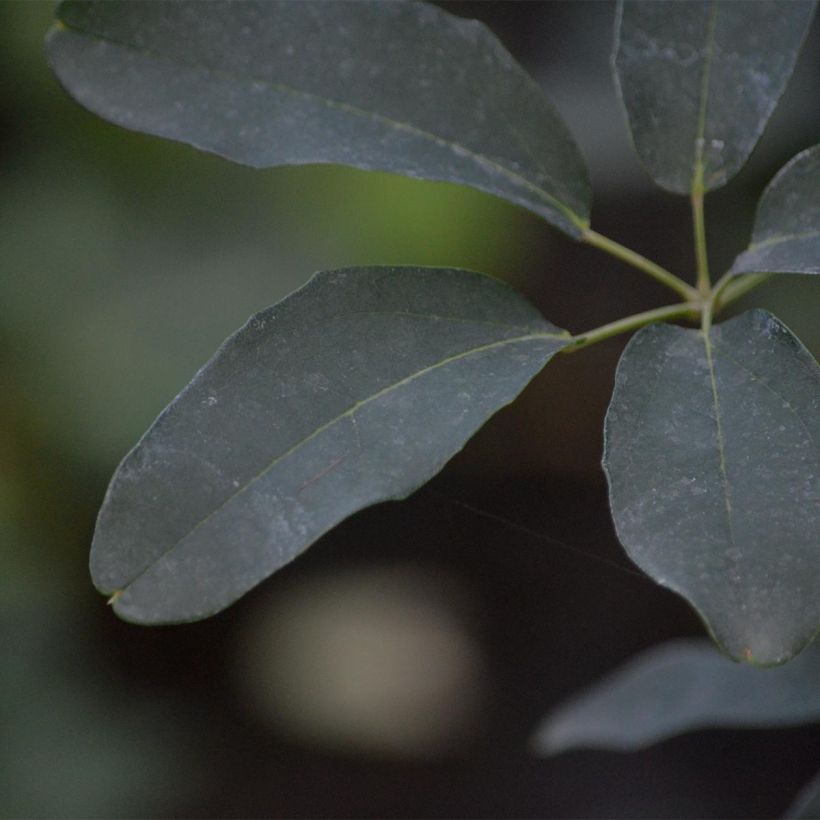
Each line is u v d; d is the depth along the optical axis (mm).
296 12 727
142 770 1704
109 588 681
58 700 1661
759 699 875
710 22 745
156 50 718
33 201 1594
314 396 695
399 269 709
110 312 1551
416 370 702
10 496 1577
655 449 687
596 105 1635
